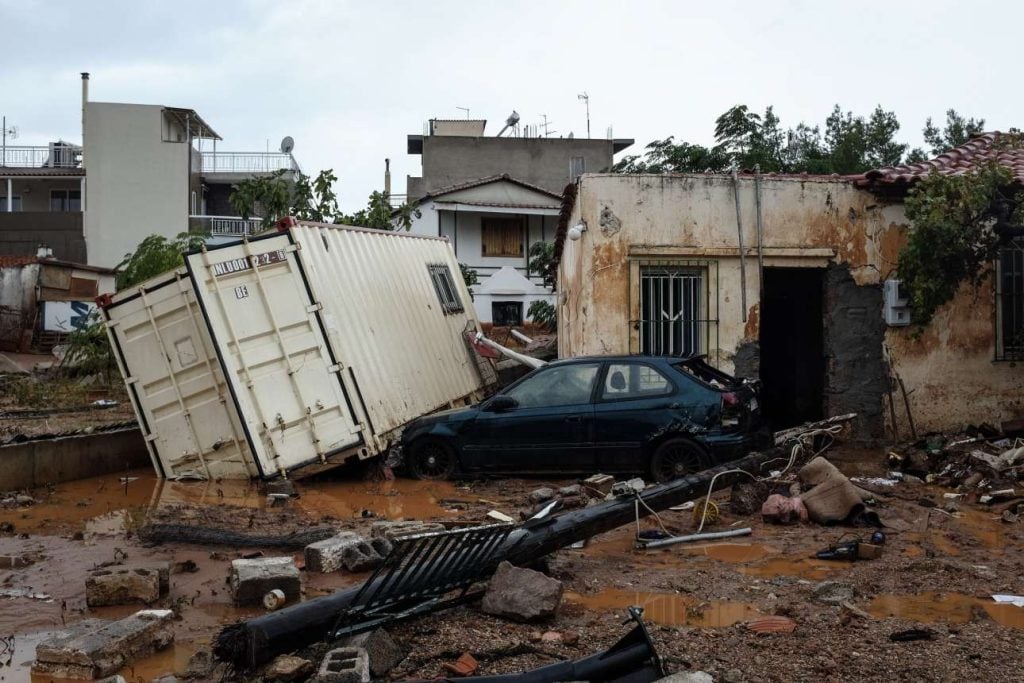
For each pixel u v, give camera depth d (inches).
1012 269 551.2
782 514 339.3
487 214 1581.0
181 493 428.5
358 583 269.1
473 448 445.7
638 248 534.0
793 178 544.4
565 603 248.2
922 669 198.2
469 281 1348.4
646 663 189.3
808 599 249.3
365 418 454.6
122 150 1705.2
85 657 200.5
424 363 579.2
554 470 435.2
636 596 254.8
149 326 456.8
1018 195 492.7
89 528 353.1
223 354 426.6
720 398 414.9
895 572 275.9
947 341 550.9
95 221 1691.7
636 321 533.0
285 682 193.9
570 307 653.3
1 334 1279.5
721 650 209.8
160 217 1706.4
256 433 430.3
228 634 201.3
